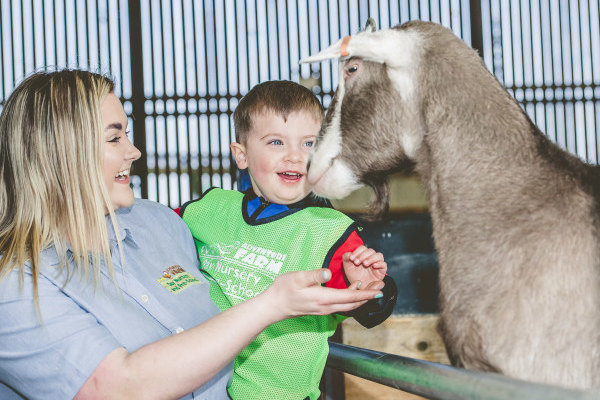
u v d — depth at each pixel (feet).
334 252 5.41
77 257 4.30
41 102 4.46
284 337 5.37
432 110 4.85
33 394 3.96
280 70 22.09
